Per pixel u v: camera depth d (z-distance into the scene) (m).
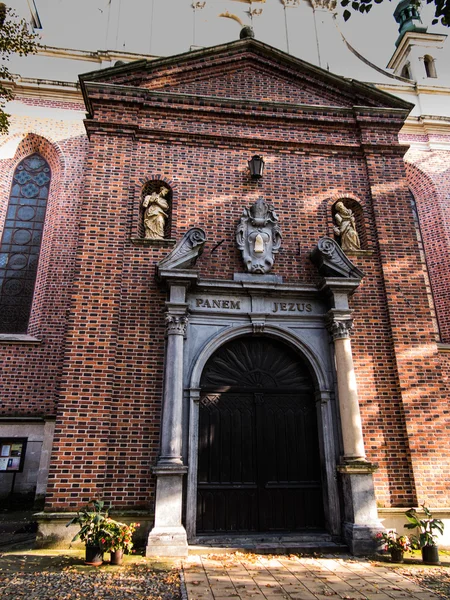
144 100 11.62
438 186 17.30
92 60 17.58
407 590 6.49
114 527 7.75
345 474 9.34
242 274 10.75
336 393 10.07
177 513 8.52
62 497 8.66
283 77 12.93
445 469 9.87
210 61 12.58
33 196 15.77
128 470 9.05
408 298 11.05
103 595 6.08
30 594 6.08
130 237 10.62
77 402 9.21
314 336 10.55
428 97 19.47
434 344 10.74
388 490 9.66
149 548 8.17
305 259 11.25
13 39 12.48
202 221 11.12
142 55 18.02
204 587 6.46
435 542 8.75
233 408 10.09
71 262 14.50
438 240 16.41
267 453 9.94
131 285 10.26
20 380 13.24
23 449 12.94
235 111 12.02
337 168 12.20
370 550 8.62
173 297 9.84
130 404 9.46
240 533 9.26
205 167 11.58
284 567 7.67
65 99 16.66
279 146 12.12
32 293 14.61
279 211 11.57
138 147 11.43
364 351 10.59
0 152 15.69
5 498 12.59
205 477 9.55
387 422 10.12
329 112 12.51
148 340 9.92
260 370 10.45
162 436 9.05
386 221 11.69
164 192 11.35
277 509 9.61
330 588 6.55
